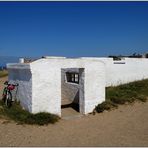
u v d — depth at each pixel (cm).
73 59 1369
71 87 1720
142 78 2298
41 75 1277
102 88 1498
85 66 1417
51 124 1225
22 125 1172
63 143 977
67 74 1794
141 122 1285
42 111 1289
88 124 1252
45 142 985
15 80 1452
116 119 1337
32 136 1051
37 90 1271
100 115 1405
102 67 1488
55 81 1318
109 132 1130
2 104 1453
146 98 1728
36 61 1260
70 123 1263
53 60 1307
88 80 1435
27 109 1312
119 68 2077
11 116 1264
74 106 1611
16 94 1438
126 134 1102
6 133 1062
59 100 1336
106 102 1515
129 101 1633
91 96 1450
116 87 1938
